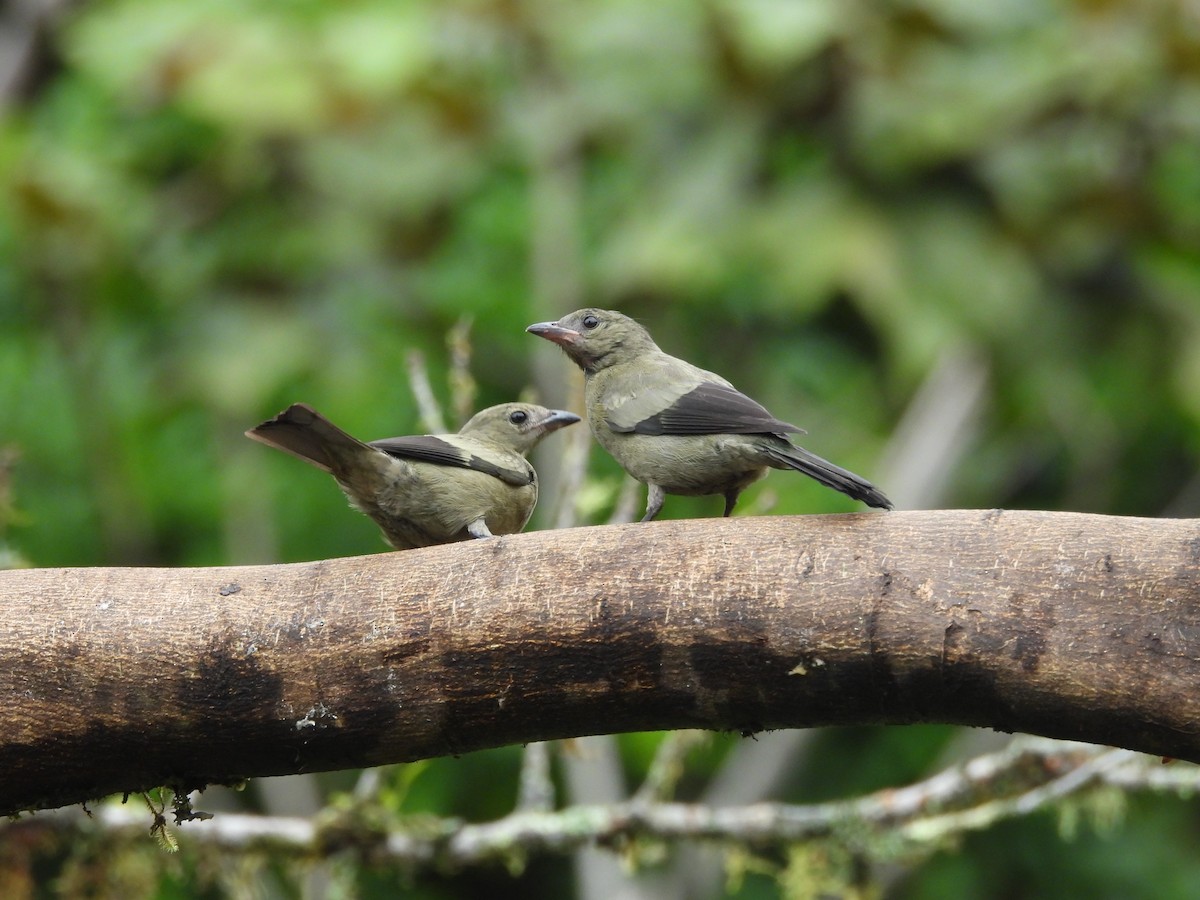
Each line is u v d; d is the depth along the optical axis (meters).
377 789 9.01
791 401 14.24
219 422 14.25
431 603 5.66
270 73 13.74
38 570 5.96
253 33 13.95
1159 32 13.70
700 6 13.73
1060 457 15.81
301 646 5.68
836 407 14.34
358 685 5.65
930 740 14.88
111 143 14.77
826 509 13.52
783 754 14.02
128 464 14.05
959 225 13.91
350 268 14.27
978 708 5.43
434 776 13.77
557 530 5.81
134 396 14.07
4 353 14.30
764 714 5.60
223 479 14.20
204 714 5.69
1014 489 15.81
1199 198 14.88
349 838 9.00
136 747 5.75
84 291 13.95
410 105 14.08
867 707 5.52
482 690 5.62
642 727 5.71
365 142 14.27
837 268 13.49
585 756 9.38
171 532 14.57
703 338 14.47
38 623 5.76
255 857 9.11
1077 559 5.37
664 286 13.50
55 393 14.30
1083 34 14.05
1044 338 14.07
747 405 7.00
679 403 7.14
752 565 5.54
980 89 14.02
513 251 14.83
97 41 14.05
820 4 13.80
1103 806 8.64
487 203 15.15
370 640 5.65
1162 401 14.76
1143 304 14.27
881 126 13.98
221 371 13.74
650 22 14.60
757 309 14.38
